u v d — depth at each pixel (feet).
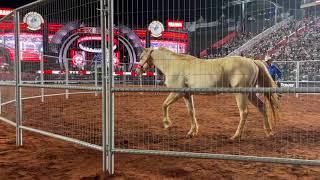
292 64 57.31
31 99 49.49
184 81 24.94
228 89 13.78
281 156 18.90
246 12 32.32
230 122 30.60
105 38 15.51
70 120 31.86
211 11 25.08
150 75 41.52
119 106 43.47
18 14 22.63
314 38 55.88
